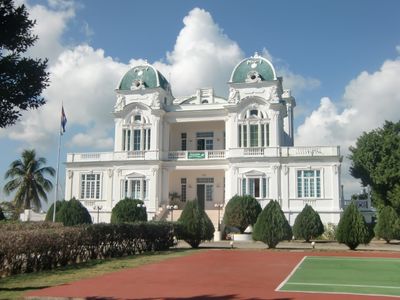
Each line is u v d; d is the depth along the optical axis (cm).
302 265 2384
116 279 1830
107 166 5403
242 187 4950
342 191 4909
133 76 5559
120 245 2914
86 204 5397
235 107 5103
